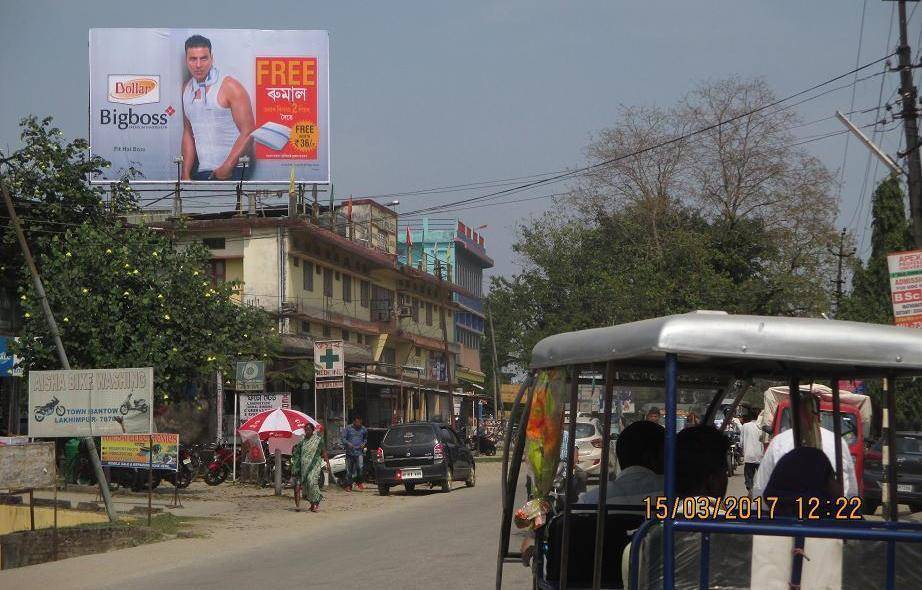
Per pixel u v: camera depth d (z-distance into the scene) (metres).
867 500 15.39
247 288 40.97
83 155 29.58
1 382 30.33
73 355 25.66
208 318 27.30
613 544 6.32
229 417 35.34
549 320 44.47
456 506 22.92
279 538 17.67
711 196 42.25
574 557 6.29
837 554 4.41
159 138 41.41
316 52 41.75
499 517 19.06
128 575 13.52
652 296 38.22
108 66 41.34
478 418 70.50
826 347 4.62
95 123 41.25
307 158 41.59
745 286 37.56
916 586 4.43
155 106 41.44
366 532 17.91
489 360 84.75
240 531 18.84
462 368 70.19
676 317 4.66
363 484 32.28
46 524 18.83
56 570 14.12
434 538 15.94
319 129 41.66
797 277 37.69
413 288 57.81
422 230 78.00
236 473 30.98
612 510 6.39
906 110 20.34
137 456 19.77
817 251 40.66
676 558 4.43
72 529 16.52
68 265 25.88
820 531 4.40
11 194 28.50
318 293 44.44
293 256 41.81
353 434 30.14
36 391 18.67
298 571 12.95
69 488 25.80
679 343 4.58
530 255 45.59
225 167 41.38
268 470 29.22
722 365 6.13
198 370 26.62
